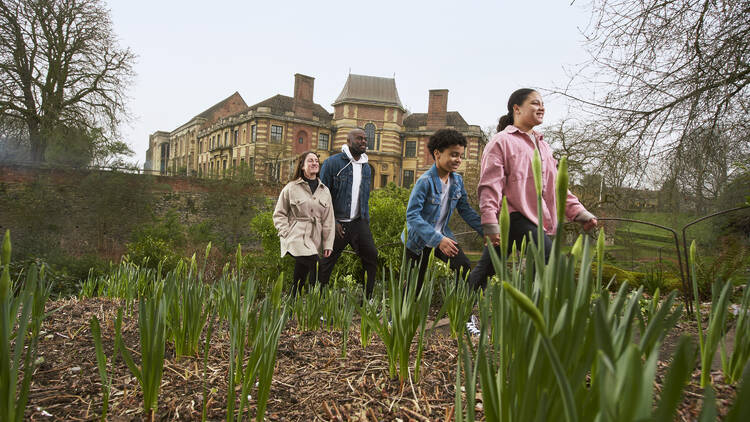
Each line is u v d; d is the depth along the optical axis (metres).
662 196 8.41
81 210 17.91
